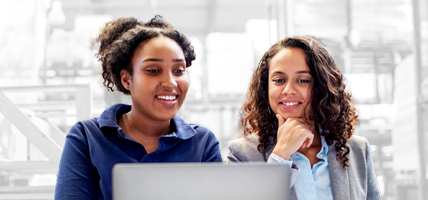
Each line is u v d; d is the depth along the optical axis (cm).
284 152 119
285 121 128
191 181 72
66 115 340
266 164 74
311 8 483
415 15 414
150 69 106
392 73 670
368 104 724
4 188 314
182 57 108
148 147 115
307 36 135
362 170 133
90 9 908
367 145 138
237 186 73
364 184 131
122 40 110
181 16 975
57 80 699
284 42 132
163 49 106
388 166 697
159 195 71
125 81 114
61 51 666
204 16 983
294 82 127
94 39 125
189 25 984
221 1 961
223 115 788
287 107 128
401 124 499
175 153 112
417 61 407
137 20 121
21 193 313
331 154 131
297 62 127
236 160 135
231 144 139
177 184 72
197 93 863
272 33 555
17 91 291
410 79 469
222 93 853
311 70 128
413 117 455
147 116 111
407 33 511
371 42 518
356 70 697
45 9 761
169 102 106
